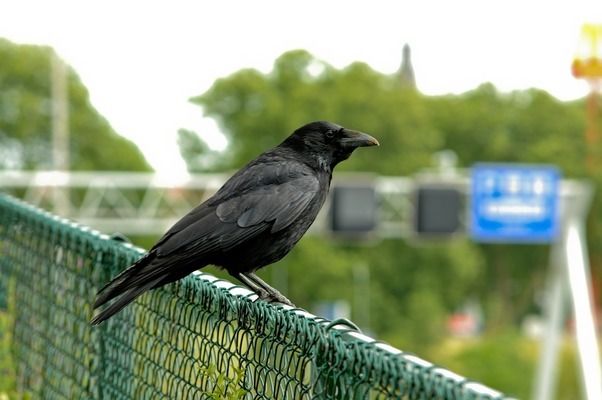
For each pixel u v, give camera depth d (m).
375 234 40.75
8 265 9.34
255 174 7.57
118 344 6.57
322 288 67.00
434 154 74.88
